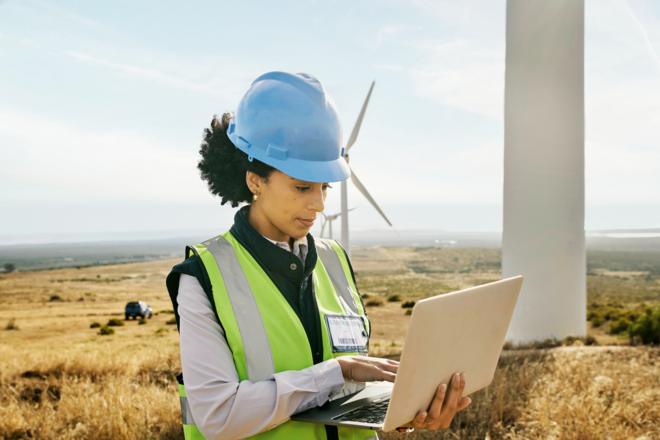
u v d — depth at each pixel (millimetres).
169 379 7875
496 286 1569
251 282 1615
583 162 11430
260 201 1708
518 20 11414
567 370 6680
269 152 1605
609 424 4875
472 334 1530
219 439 1482
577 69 11266
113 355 9219
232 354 1554
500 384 5867
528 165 11344
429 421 1521
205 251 1638
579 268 11414
